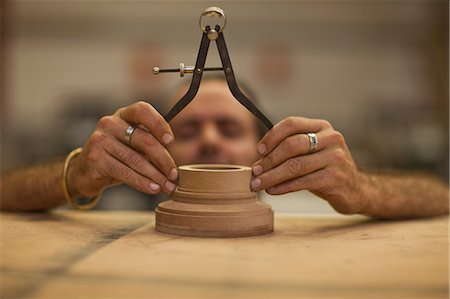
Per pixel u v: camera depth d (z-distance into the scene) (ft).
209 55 7.97
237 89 2.51
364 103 8.41
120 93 8.36
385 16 8.05
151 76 8.29
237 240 2.27
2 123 8.20
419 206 3.05
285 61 8.34
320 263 1.85
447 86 7.57
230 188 2.40
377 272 1.73
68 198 2.98
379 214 2.93
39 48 8.26
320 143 2.54
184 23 8.20
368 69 8.37
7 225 2.64
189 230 2.34
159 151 2.53
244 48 8.27
